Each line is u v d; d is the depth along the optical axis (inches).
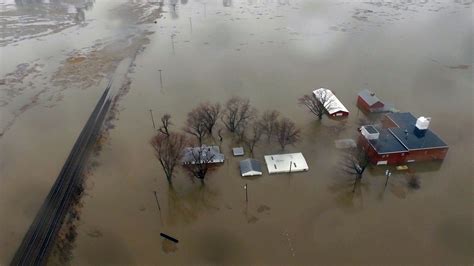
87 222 2257.6
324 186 2493.8
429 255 2016.5
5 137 3073.3
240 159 2743.6
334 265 1972.2
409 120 2935.5
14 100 3622.0
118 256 2046.0
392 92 3656.5
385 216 2265.0
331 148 2849.4
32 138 3056.1
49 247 2098.9
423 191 2443.4
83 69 4215.1
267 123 2970.0
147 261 2018.9
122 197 2438.5
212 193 2455.7
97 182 2564.0
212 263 2001.7
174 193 2460.6
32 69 4227.4
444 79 3900.1
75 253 2063.2
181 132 3031.5
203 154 2635.3
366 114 3294.8
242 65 4256.9
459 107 3390.7
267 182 2534.5
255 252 2058.3
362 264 1972.2
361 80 3892.7
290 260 2007.9
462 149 2822.3
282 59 4397.1
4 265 2004.2
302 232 2169.0
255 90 3713.1
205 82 3892.7
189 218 2279.8
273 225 2217.0
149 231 2197.3
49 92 3757.4
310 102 3316.9
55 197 2443.4
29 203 2405.3
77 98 3639.3
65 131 3144.7
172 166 2447.1
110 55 4559.5
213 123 2977.4
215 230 2197.3
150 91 3730.3
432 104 3444.9
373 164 2659.9
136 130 3107.8
